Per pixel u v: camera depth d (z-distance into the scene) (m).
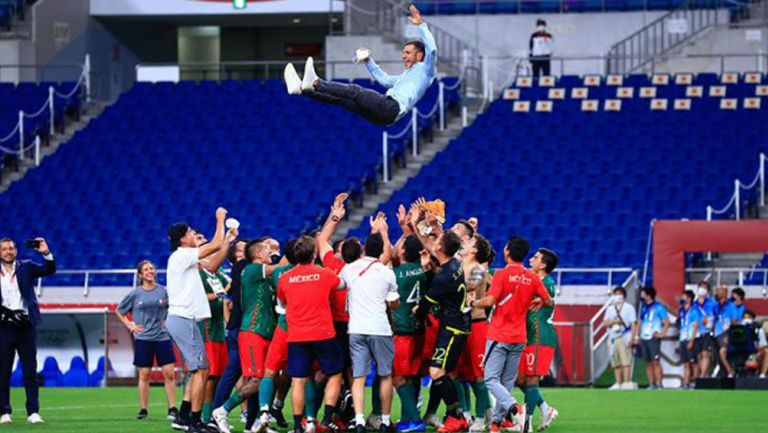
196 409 42.47
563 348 72.94
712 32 107.38
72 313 76.62
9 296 47.03
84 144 102.69
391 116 35.91
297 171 97.25
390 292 41.12
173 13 112.88
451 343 41.41
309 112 104.50
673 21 109.44
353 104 35.31
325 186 95.12
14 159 102.50
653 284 77.38
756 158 92.81
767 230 76.25
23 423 47.50
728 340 70.69
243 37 124.31
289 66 34.78
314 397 42.97
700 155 93.81
